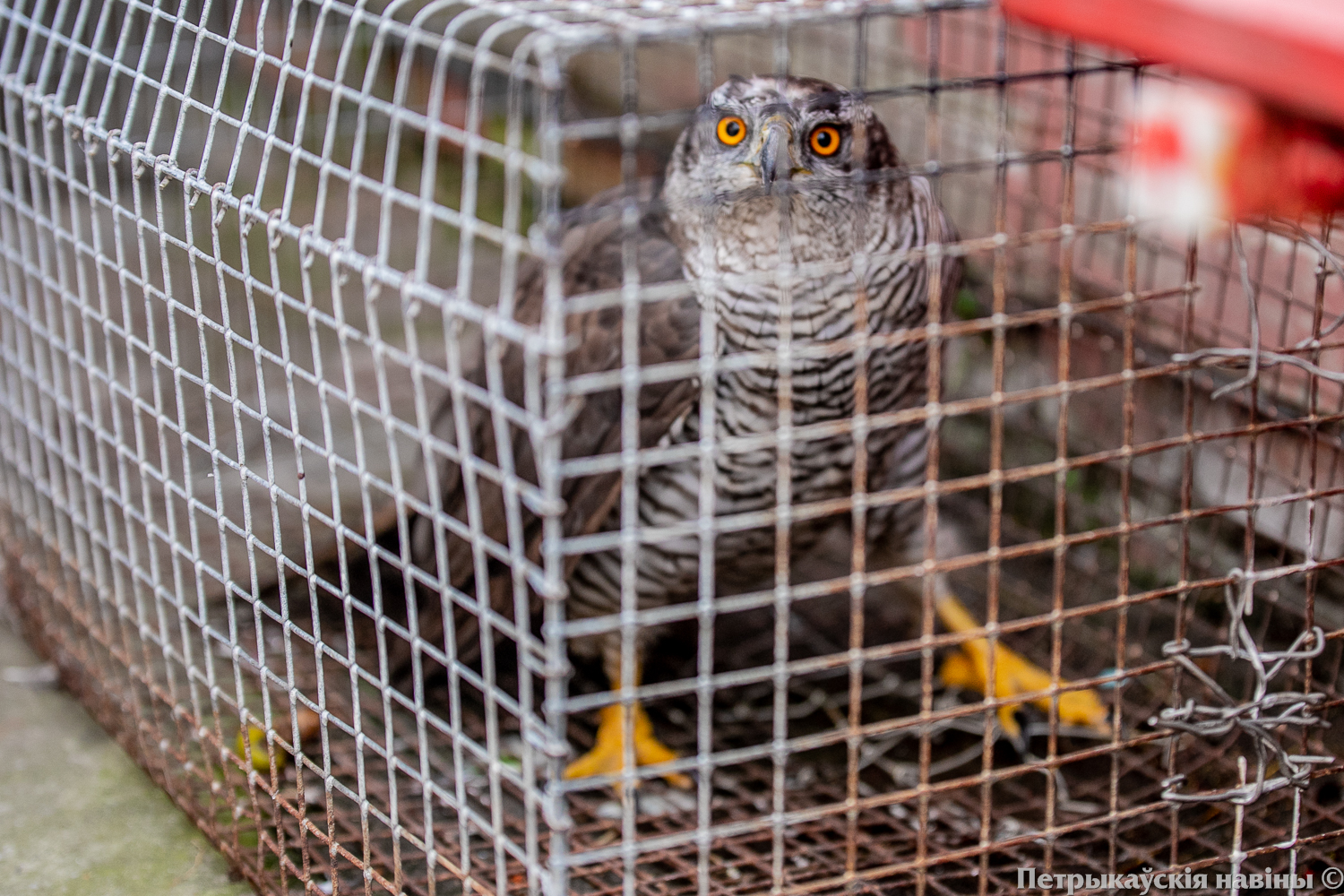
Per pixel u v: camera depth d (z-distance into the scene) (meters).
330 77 5.39
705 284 1.85
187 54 5.12
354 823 2.97
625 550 1.78
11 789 3.16
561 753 1.80
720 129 3.03
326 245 1.96
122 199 4.93
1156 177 1.81
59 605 3.57
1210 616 3.63
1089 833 2.97
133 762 3.26
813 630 3.90
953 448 4.41
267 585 3.74
